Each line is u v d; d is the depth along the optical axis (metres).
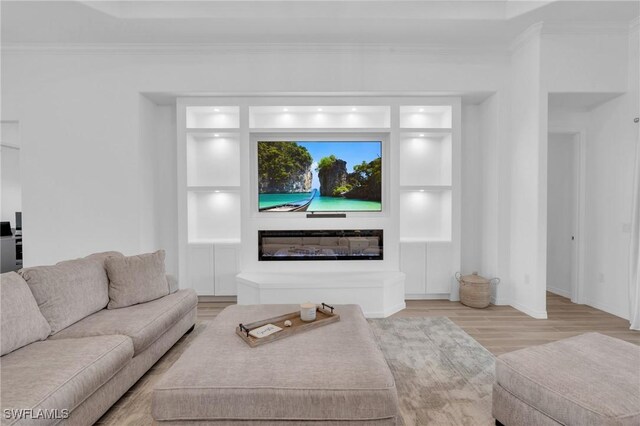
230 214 4.21
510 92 3.71
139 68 3.69
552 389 1.39
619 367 1.52
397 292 3.64
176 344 2.72
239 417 1.38
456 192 3.91
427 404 1.87
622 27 3.29
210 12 3.18
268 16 3.17
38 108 3.68
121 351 1.80
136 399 1.94
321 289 3.41
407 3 3.20
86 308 2.20
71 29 3.35
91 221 3.72
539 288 3.35
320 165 3.96
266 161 3.94
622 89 3.33
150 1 3.16
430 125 4.19
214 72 3.70
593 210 3.70
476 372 2.24
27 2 2.90
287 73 3.71
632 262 3.10
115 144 3.70
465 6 3.21
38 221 3.72
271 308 2.40
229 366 1.54
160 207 4.17
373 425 1.40
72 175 3.71
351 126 4.12
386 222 3.92
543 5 2.97
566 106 3.76
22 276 1.92
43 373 1.46
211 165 4.14
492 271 3.86
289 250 3.94
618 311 3.40
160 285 2.69
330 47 3.68
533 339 2.82
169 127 4.15
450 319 3.31
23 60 3.66
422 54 3.72
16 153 6.20
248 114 3.84
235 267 3.91
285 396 1.38
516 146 3.62
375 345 1.82
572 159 3.96
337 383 1.42
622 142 3.38
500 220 3.77
